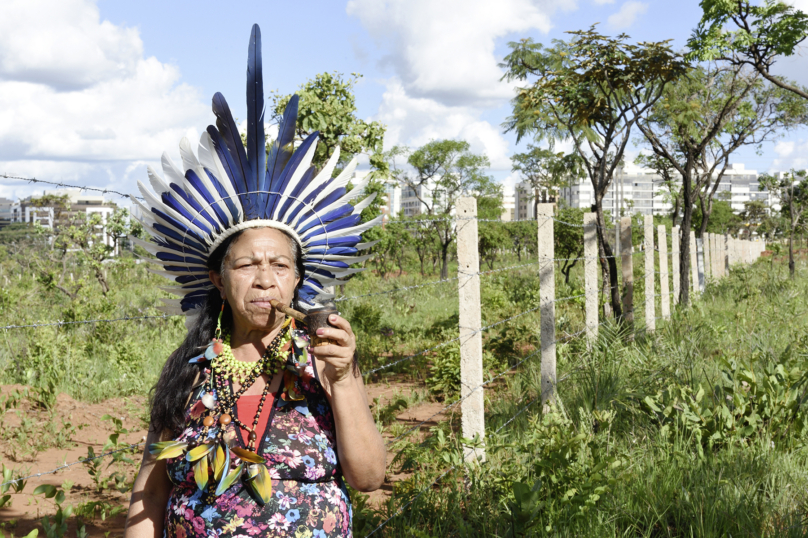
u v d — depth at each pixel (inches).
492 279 824.3
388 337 463.5
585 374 245.0
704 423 195.9
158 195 81.6
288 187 80.4
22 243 899.4
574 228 946.7
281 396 74.4
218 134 79.1
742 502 151.1
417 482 169.6
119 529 171.3
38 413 266.1
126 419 279.1
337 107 335.6
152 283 761.0
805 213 1400.1
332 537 72.7
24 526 169.3
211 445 71.1
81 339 406.6
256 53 80.7
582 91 423.8
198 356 78.8
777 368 220.1
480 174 1807.3
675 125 536.7
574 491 148.3
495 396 290.0
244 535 69.5
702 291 667.4
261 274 76.2
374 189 358.0
